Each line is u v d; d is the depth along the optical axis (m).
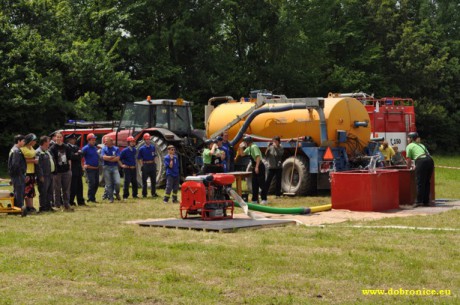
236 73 46.12
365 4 57.41
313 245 11.12
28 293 8.12
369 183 16.72
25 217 15.76
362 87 53.38
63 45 40.75
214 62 45.66
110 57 41.88
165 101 26.12
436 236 12.11
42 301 7.76
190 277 8.84
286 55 47.50
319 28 50.91
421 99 57.41
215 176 14.88
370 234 12.37
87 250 10.92
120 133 26.64
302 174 21.62
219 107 25.06
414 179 18.86
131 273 9.16
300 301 7.63
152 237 12.24
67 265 9.72
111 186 20.12
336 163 22.00
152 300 7.78
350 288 8.20
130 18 43.44
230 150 22.22
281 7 47.34
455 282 8.45
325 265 9.45
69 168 17.56
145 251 10.64
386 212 16.62
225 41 47.88
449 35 67.00
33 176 17.12
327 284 8.41
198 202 14.58
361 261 9.74
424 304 7.48
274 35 47.22
